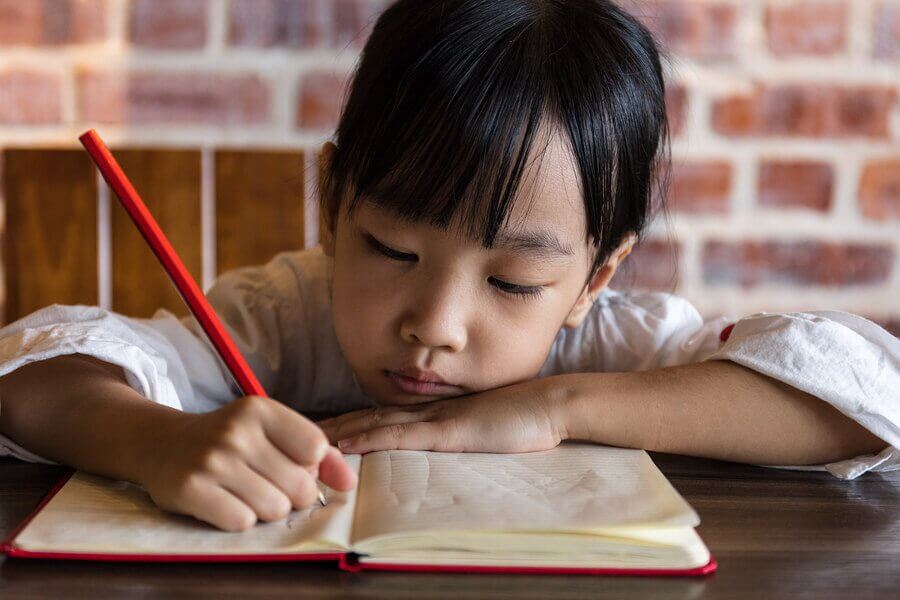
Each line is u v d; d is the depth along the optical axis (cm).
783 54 152
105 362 67
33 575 45
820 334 69
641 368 88
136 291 117
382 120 67
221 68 147
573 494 53
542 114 66
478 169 64
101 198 118
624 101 72
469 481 55
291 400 95
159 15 146
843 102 153
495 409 66
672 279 154
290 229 119
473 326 68
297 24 147
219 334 57
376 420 67
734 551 50
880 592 46
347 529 48
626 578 46
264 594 43
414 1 73
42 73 145
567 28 70
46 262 117
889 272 155
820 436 68
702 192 154
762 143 153
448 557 46
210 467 49
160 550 46
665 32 151
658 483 55
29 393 63
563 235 67
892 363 69
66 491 54
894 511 59
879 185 154
